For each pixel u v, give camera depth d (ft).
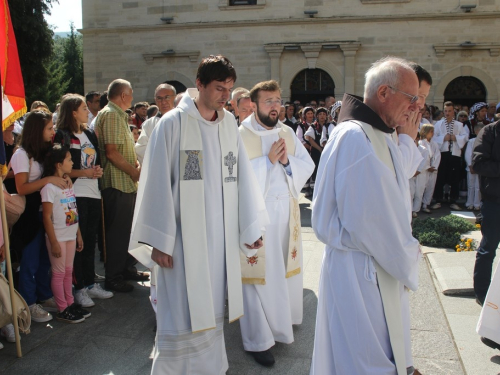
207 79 9.21
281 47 54.85
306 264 18.63
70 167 13.61
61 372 11.18
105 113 15.70
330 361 8.38
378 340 7.78
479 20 52.06
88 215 15.23
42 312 13.76
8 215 12.69
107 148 15.56
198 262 9.27
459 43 52.44
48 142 13.44
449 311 13.84
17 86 13.00
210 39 56.59
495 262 16.87
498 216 13.32
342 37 54.29
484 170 13.00
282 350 12.17
